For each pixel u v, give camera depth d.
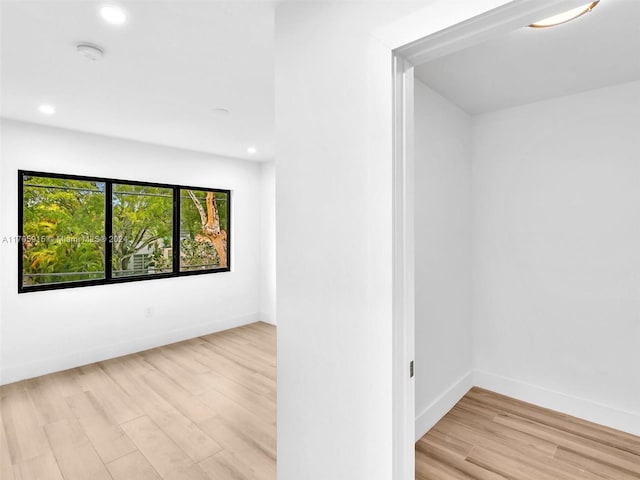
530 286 2.83
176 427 2.55
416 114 2.33
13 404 2.88
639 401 2.39
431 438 2.37
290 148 1.53
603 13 1.60
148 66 2.19
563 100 2.66
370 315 1.26
